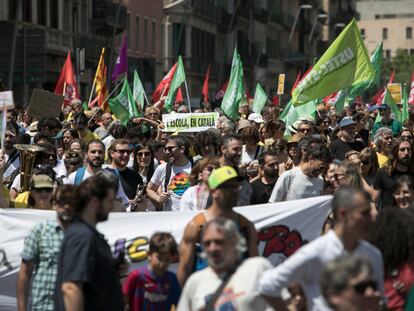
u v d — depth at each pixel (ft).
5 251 76.28
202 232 58.08
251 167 101.50
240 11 633.61
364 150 98.02
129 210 93.91
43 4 370.32
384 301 53.57
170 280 64.23
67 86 199.93
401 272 57.98
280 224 75.15
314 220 75.66
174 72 208.95
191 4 528.63
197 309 53.78
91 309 57.98
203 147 100.48
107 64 426.51
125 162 95.81
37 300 63.00
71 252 57.72
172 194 99.09
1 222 76.59
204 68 560.20
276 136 127.75
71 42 390.21
